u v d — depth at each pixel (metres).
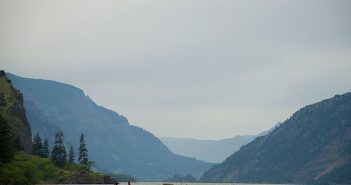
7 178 181.00
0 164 190.38
